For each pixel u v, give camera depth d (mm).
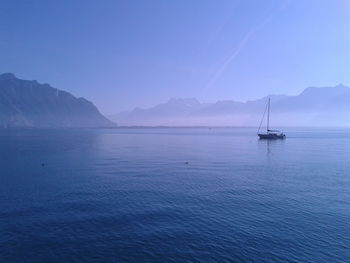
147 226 29172
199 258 22875
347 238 26375
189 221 30562
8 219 30969
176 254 23500
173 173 59500
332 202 37406
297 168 66125
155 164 73250
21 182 49594
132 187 46031
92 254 23531
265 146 135250
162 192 42781
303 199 38875
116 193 42062
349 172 60094
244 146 136750
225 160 82250
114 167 67500
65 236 26781
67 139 184500
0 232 27594
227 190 44094
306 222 30250
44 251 24000
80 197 39812
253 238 26359
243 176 56000
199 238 26375
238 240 25938
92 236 26781
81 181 50688
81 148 119688
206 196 40500
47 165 70000
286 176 55812
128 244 25203
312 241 25766
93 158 85438
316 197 39875
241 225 29453
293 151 109000
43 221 30422
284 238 26344
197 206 35750
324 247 24672
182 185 47688
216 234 27234
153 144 152750
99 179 52531
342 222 30250
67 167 67000
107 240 25969
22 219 30984
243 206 35719
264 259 22719
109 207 35281
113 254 23531
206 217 31781
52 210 34031
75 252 23844
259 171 62031
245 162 77500
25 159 80750
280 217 31750
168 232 27688
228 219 31141
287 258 22859
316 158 85812
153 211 33781
